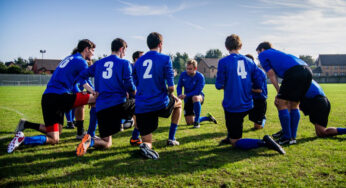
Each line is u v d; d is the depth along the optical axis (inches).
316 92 141.9
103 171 99.1
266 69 137.3
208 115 212.4
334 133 138.9
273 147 114.1
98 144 128.0
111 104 126.1
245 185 84.0
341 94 541.0
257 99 175.3
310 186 82.4
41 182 89.3
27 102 421.1
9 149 113.3
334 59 3265.3
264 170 97.3
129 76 127.4
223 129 189.5
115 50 134.6
